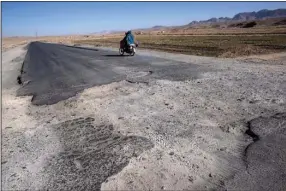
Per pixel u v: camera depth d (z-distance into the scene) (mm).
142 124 5895
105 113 6871
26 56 31234
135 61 16984
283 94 7395
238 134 5102
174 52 22531
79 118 6664
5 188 3850
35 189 3775
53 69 16594
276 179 3621
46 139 5512
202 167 4020
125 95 8547
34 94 9984
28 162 4586
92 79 11680
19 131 6133
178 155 4402
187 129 5445
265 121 5582
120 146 4871
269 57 16109
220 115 6121
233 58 16359
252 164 4027
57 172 4176
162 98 7859
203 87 8812
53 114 7223
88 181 3855
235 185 3549
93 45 44406
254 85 8641
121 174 3967
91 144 5078
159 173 3928
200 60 15906
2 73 17969
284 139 4754
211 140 4891
